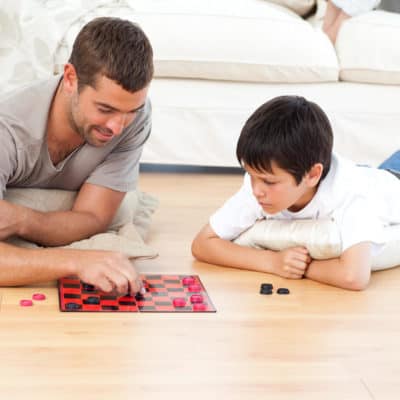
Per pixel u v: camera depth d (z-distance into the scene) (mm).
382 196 2535
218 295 2219
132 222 2689
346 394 1700
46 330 1905
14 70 3459
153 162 3666
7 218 2201
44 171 2365
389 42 3746
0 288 2148
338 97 3756
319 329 2031
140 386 1667
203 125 3668
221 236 2479
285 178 2164
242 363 1809
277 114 2158
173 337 1920
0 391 1605
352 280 2283
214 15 3629
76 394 1614
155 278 2312
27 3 3531
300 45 3662
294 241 2373
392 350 1938
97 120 2078
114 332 1923
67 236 2334
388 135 3797
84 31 2049
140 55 2018
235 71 3637
